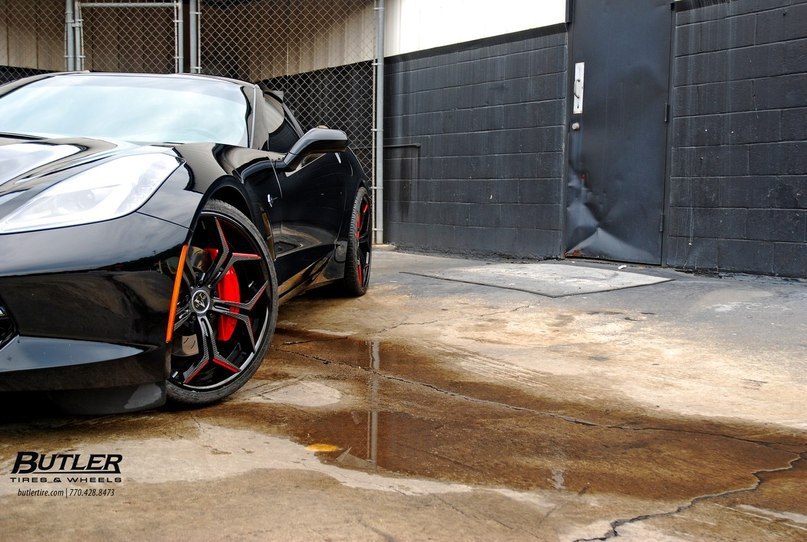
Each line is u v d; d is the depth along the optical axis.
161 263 1.96
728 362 2.96
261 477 1.73
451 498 1.66
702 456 1.99
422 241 7.25
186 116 3.01
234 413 2.22
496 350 3.14
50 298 1.83
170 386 2.13
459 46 6.73
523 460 1.92
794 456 2.00
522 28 6.17
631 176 5.51
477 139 6.62
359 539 1.44
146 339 1.94
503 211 6.44
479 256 6.66
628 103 5.49
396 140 7.48
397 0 7.35
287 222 3.00
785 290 4.36
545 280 4.82
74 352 1.86
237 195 2.41
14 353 1.81
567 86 5.89
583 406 2.41
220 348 2.37
